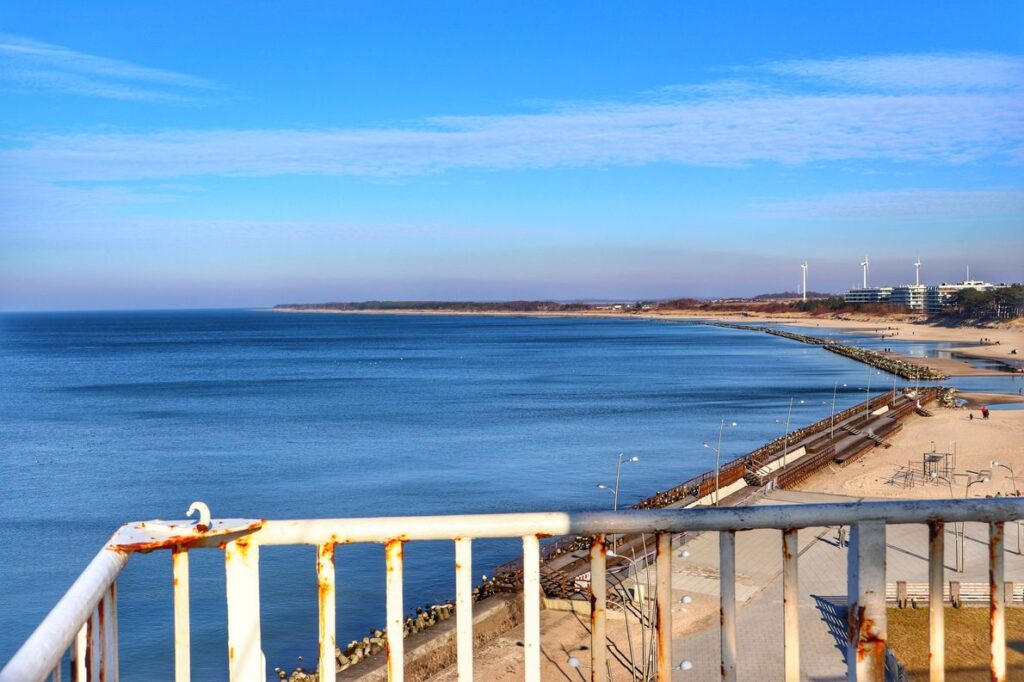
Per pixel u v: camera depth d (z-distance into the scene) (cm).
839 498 4831
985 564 2989
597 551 348
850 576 358
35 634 235
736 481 5184
